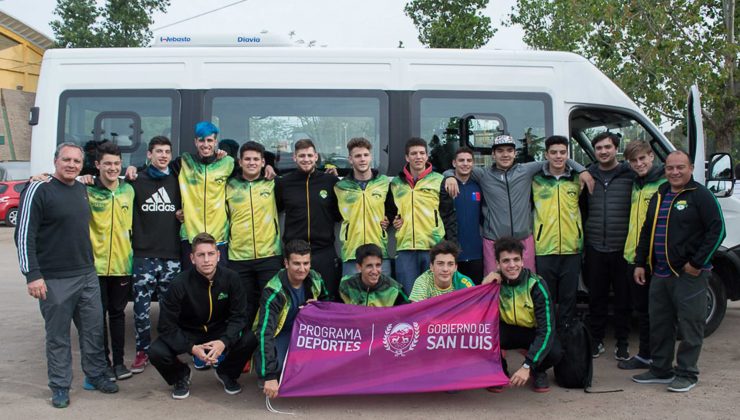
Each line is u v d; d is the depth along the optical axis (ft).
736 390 16.10
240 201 17.75
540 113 20.22
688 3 43.24
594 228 18.51
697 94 19.95
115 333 17.24
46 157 19.69
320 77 19.85
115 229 16.76
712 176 20.79
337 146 19.85
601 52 46.39
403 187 17.93
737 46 41.24
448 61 20.10
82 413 14.67
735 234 20.85
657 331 16.57
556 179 18.29
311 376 14.88
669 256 15.89
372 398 15.56
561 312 18.52
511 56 20.27
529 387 16.39
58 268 15.08
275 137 19.81
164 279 17.70
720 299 21.13
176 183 17.72
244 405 15.20
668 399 15.46
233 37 20.89
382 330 15.20
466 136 20.06
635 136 21.33
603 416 14.29
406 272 17.93
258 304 18.29
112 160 16.51
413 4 57.67
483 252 18.79
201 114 19.74
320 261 17.83
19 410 14.85
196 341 16.08
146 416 14.46
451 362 15.15
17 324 23.65
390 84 19.93
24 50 102.37
